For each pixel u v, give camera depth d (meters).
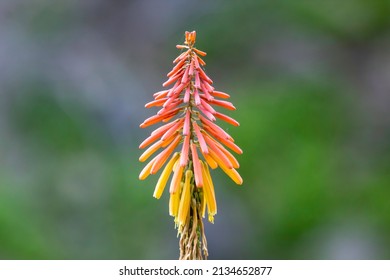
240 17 17.81
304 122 16.81
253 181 15.85
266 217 15.60
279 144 16.36
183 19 17.72
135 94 16.83
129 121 16.42
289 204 15.64
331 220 15.69
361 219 15.88
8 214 14.49
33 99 16.17
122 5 17.66
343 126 17.33
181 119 4.53
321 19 18.14
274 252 15.44
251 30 17.88
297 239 15.52
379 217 15.85
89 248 14.85
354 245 15.33
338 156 16.67
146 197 15.30
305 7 18.05
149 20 17.67
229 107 4.55
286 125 16.66
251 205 15.69
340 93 17.69
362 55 18.30
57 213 15.16
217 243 15.23
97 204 15.33
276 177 15.93
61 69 16.72
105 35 17.45
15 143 15.75
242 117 16.72
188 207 4.58
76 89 16.53
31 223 14.74
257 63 17.91
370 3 18.14
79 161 15.70
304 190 15.79
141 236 14.98
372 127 17.59
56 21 17.17
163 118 4.54
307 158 16.17
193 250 4.62
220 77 17.73
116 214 15.22
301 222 15.61
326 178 16.03
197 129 4.48
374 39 18.34
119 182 15.53
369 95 18.05
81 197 15.39
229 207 15.53
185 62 4.49
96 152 15.88
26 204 14.98
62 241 14.80
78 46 17.08
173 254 14.82
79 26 17.34
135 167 15.77
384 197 16.11
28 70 16.48
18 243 14.20
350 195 16.25
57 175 15.48
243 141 16.16
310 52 18.11
